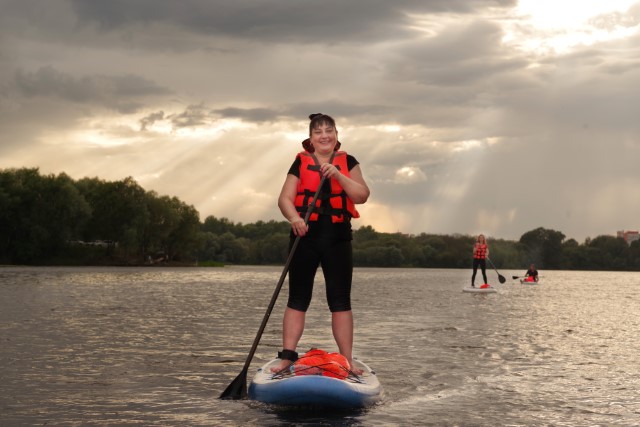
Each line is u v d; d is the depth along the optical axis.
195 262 106.19
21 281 30.61
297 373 5.14
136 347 8.30
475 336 10.00
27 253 80.62
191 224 103.88
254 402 5.12
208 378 6.21
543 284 41.50
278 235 155.88
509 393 5.62
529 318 13.66
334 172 5.44
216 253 153.50
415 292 25.97
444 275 63.94
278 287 5.50
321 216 5.57
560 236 150.62
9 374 6.31
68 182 83.00
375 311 15.28
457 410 4.93
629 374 6.67
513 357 7.79
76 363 7.00
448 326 11.59
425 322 12.36
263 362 7.21
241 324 11.55
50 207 81.00
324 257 5.61
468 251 147.50
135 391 5.57
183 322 11.81
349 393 4.86
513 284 39.09
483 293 25.61
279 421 4.52
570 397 5.48
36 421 4.50
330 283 5.65
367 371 5.69
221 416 4.66
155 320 12.12
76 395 5.38
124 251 93.56
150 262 95.38
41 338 9.12
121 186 89.69
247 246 154.88
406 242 151.75
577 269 151.75
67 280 32.62
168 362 7.14
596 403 5.25
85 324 11.19
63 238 82.31
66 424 4.43
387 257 145.00
